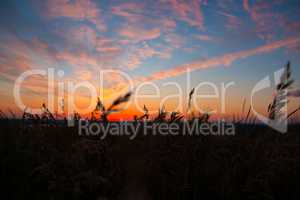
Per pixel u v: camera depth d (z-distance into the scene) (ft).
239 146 7.20
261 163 6.25
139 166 8.54
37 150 6.70
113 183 6.56
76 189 5.20
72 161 6.26
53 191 5.46
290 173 6.02
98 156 7.16
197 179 6.22
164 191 6.25
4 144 6.12
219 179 6.11
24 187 5.51
